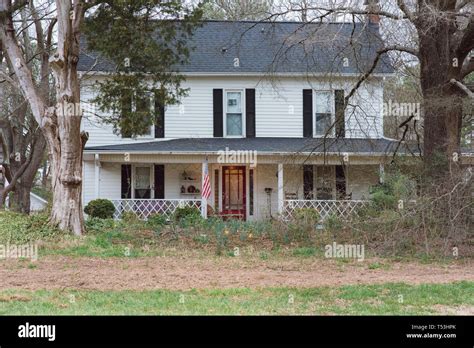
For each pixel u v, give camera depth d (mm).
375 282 10000
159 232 16281
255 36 24422
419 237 13648
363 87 18766
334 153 18953
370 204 17125
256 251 14195
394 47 16188
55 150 15836
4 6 16109
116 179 22781
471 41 15883
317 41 15227
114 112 17781
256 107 23141
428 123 15898
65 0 14914
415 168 16016
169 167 23047
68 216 15625
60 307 7719
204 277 10484
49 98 23312
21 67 16078
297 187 22156
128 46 16969
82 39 22734
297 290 9133
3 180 24547
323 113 23031
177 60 18141
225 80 23094
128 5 16312
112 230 16578
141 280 10086
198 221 18016
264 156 20609
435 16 13492
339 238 15445
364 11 14805
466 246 13188
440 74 16016
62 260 12359
